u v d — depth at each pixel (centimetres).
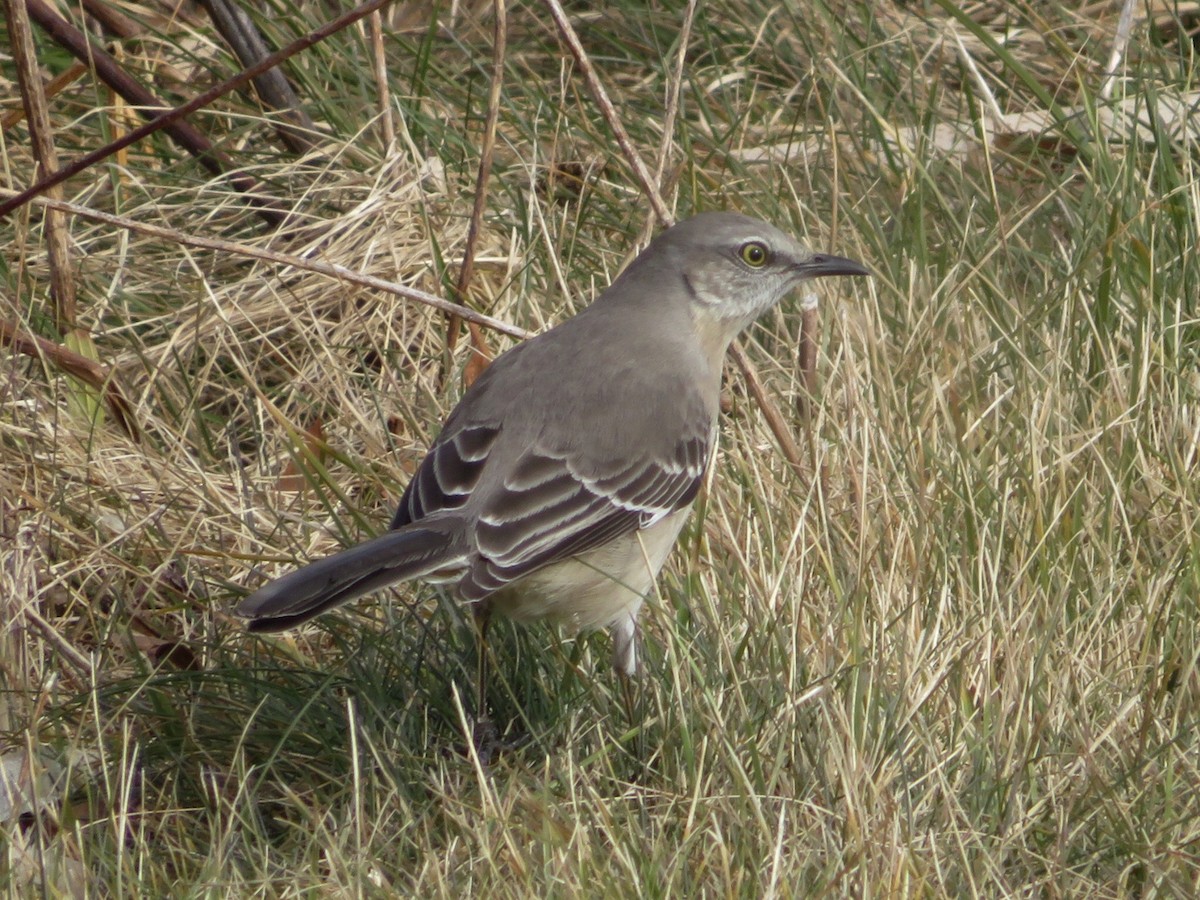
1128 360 1195
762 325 1304
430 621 1039
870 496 1080
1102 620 967
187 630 1051
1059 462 1060
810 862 804
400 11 1661
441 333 1280
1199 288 1246
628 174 1430
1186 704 912
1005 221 1345
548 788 849
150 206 1332
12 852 823
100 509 1112
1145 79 1509
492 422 973
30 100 1149
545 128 1483
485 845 789
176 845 877
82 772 933
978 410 1156
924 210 1379
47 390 1184
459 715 944
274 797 934
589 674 1011
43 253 1327
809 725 896
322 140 1433
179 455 1156
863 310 1232
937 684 914
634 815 858
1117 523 1050
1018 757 870
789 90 1562
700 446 1020
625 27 1628
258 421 1229
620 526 967
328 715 973
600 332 1021
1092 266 1280
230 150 1427
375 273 1309
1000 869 793
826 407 1159
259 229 1405
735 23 1628
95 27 1555
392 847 852
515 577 926
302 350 1288
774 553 1016
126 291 1310
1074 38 1630
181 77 1530
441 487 953
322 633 1060
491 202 1397
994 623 946
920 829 832
